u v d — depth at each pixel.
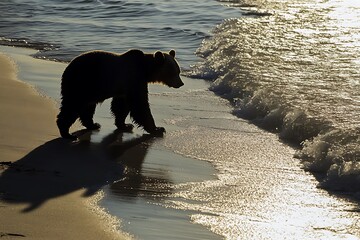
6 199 10.87
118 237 9.59
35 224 9.88
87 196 11.34
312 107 16.23
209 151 14.34
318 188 12.16
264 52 22.31
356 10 29.28
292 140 15.12
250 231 10.13
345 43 23.22
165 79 16.27
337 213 11.00
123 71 15.34
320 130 14.83
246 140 15.12
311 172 13.05
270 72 19.78
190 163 13.56
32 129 14.89
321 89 17.86
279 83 18.55
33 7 31.33
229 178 12.70
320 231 10.25
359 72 19.52
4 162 12.70
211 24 27.89
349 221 10.66
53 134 14.73
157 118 16.81
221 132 15.73
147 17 29.30
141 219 10.41
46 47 24.30
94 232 9.70
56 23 28.23
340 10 29.33
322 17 27.92
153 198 11.47
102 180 12.27
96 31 26.80
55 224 9.93
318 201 11.54
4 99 17.03
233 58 21.64
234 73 19.92
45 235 9.46
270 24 26.92
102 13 30.14
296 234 10.09
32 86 18.58
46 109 16.41
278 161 13.70
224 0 33.09
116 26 27.59
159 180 12.47
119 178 12.45
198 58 23.17
